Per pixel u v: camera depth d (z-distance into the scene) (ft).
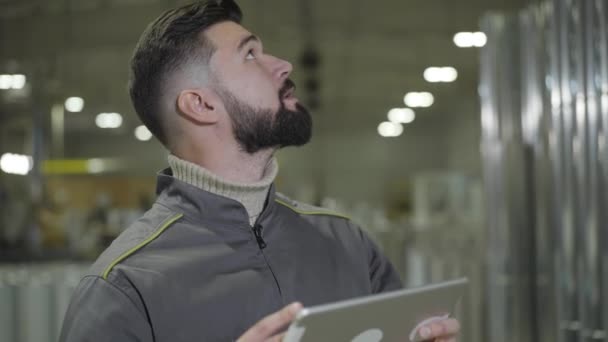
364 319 2.19
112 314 2.49
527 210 8.17
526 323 8.14
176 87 2.91
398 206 45.42
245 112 2.85
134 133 48.19
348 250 3.14
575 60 6.71
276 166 3.02
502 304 8.22
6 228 19.21
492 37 8.26
